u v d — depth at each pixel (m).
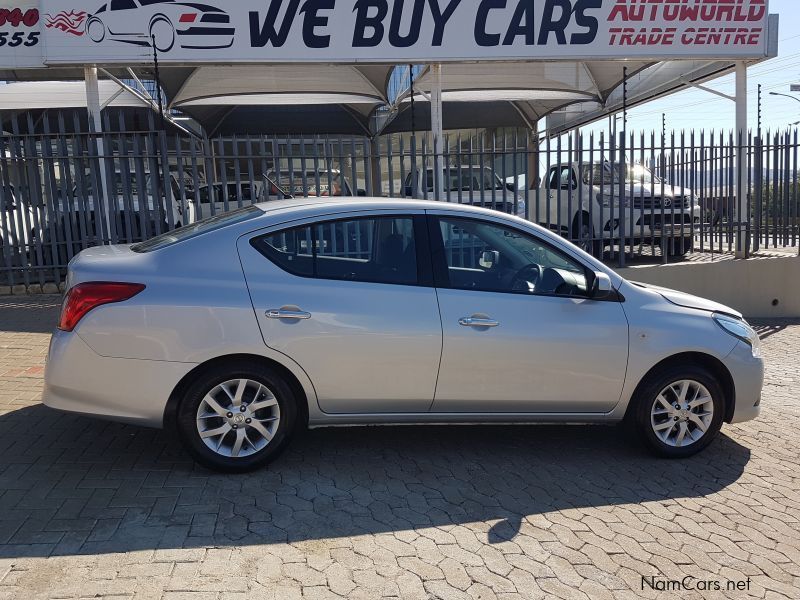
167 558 3.45
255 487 4.27
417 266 4.56
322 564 3.46
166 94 15.19
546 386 4.65
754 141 10.96
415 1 10.05
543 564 3.55
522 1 10.25
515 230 4.77
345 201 4.70
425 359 4.46
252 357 4.31
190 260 4.31
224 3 9.78
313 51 10.02
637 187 11.74
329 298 4.37
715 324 4.94
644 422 4.87
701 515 4.15
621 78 14.76
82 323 4.12
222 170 9.23
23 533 3.64
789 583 3.49
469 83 15.51
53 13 9.59
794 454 5.17
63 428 5.16
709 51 10.76
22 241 9.47
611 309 4.74
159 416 4.20
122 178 9.36
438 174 9.86
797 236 11.15
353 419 4.53
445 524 3.91
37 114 15.53
